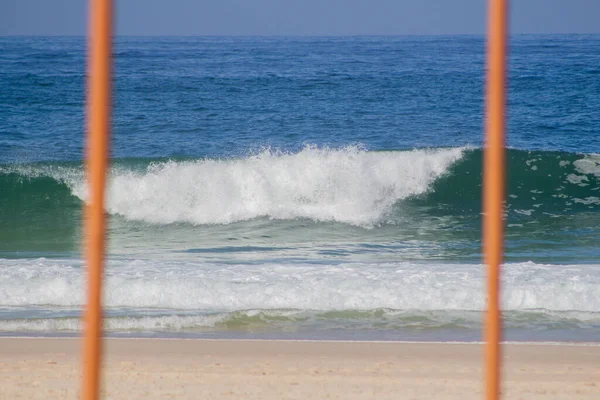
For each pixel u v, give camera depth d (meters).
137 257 46.94
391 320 31.27
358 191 65.00
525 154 73.94
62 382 22.30
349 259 46.84
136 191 62.91
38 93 135.75
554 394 21.89
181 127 104.88
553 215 64.19
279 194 63.50
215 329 29.86
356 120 113.69
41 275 35.88
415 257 47.84
